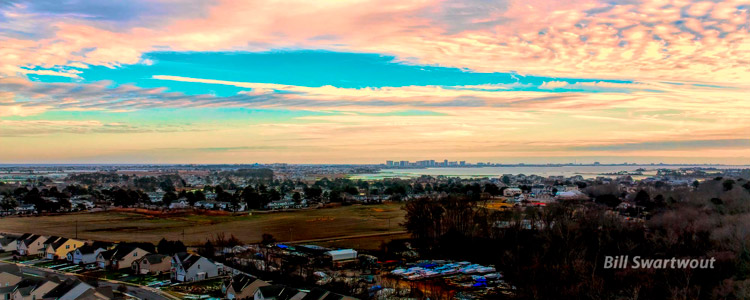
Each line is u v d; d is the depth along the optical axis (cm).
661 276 7644
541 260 8362
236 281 7644
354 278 8581
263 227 14975
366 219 16725
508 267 8900
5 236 12350
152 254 9625
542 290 7319
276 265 9375
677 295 6812
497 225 12138
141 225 15362
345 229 14562
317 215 17862
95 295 7144
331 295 6756
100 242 11250
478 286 8344
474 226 12288
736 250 8269
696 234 9700
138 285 8419
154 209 19588
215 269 9038
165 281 8706
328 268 9625
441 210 12788
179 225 15400
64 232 13888
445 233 11975
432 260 10469
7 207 18575
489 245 11088
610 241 9375
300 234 13712
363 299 7231
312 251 11156
